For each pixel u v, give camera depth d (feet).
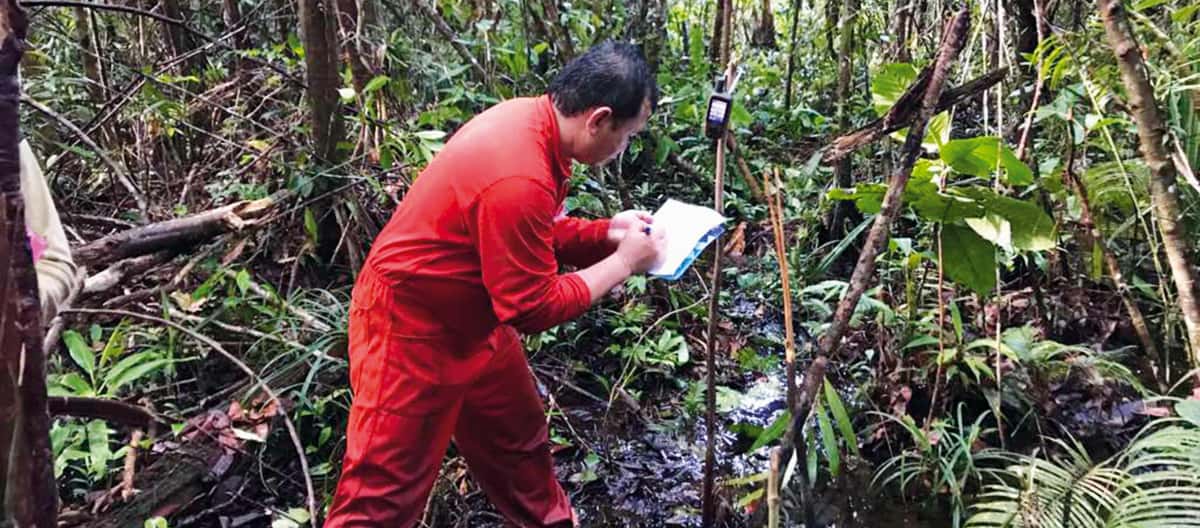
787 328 7.07
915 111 6.48
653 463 9.64
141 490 8.26
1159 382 9.67
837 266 14.11
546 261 5.89
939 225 8.88
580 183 12.39
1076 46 9.45
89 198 13.93
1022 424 9.57
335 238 12.08
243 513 8.55
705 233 6.64
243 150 13.23
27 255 2.88
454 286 6.12
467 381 6.57
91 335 9.55
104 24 14.74
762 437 7.92
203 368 10.36
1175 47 9.70
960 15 6.01
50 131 12.40
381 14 13.61
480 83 13.29
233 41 15.47
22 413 2.93
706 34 23.66
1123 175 9.38
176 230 10.59
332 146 11.23
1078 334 11.23
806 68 20.70
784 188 14.53
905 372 10.02
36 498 3.03
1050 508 6.93
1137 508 6.51
